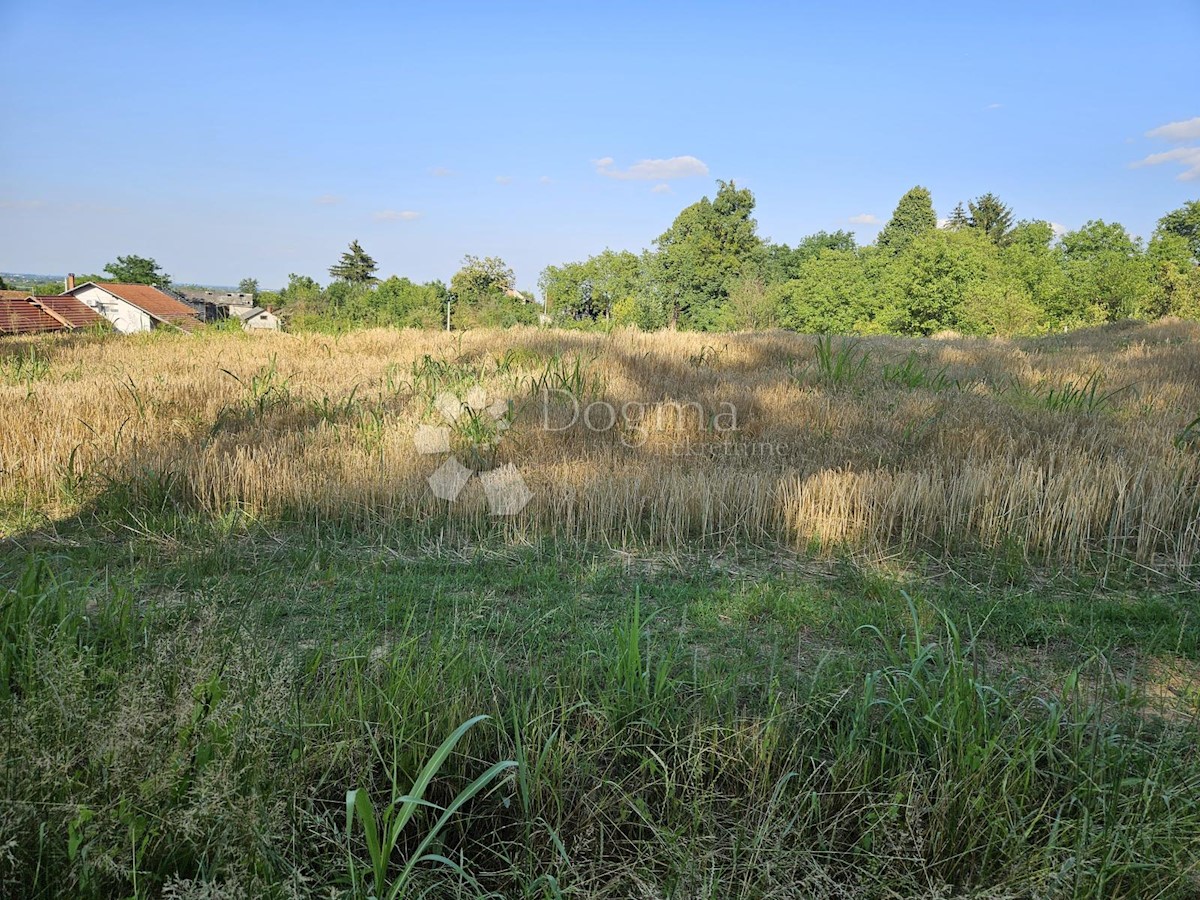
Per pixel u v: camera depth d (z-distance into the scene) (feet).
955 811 8.97
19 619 10.89
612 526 19.15
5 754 7.52
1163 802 8.98
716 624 14.16
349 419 27.61
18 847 7.13
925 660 11.55
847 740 10.28
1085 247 208.44
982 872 8.57
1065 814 9.27
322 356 45.73
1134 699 11.03
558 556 17.47
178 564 16.16
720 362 45.24
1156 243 193.67
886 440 25.31
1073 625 14.43
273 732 8.69
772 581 16.31
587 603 15.08
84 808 7.16
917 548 18.67
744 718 10.53
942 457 23.16
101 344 52.34
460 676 10.94
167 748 8.18
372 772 9.48
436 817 9.37
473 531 18.99
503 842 8.98
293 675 10.11
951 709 9.87
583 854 8.95
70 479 20.66
